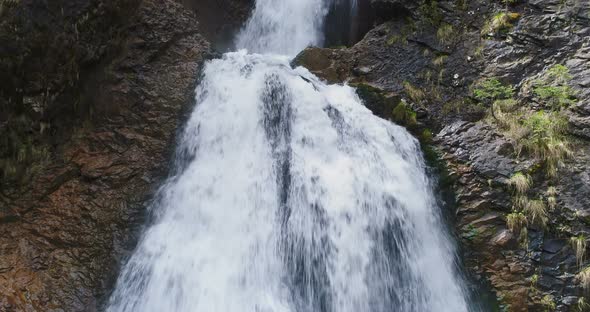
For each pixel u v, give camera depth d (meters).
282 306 6.66
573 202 6.77
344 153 8.00
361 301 6.80
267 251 7.11
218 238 7.21
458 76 8.77
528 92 8.08
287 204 7.48
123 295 6.88
